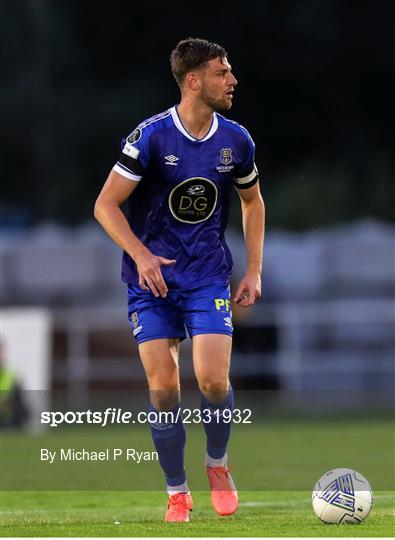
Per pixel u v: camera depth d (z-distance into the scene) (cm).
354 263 8119
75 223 11881
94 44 12950
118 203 2250
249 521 2192
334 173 11162
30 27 12700
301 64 12706
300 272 8156
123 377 7000
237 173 2328
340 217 10369
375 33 12569
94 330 7044
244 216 2395
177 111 2256
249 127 12962
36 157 12381
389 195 10750
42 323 5850
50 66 12725
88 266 8194
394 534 1953
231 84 2244
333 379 7481
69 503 2894
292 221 10325
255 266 2361
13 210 11794
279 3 12631
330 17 12606
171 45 12862
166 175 2247
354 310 7438
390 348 7544
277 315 7100
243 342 7081
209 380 2217
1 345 5775
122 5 12788
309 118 12900
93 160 12394
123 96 12600
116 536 1947
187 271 2273
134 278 2289
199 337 2241
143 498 2989
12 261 8256
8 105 12456
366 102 12862
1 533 2005
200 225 2281
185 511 2269
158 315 2272
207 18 12788
